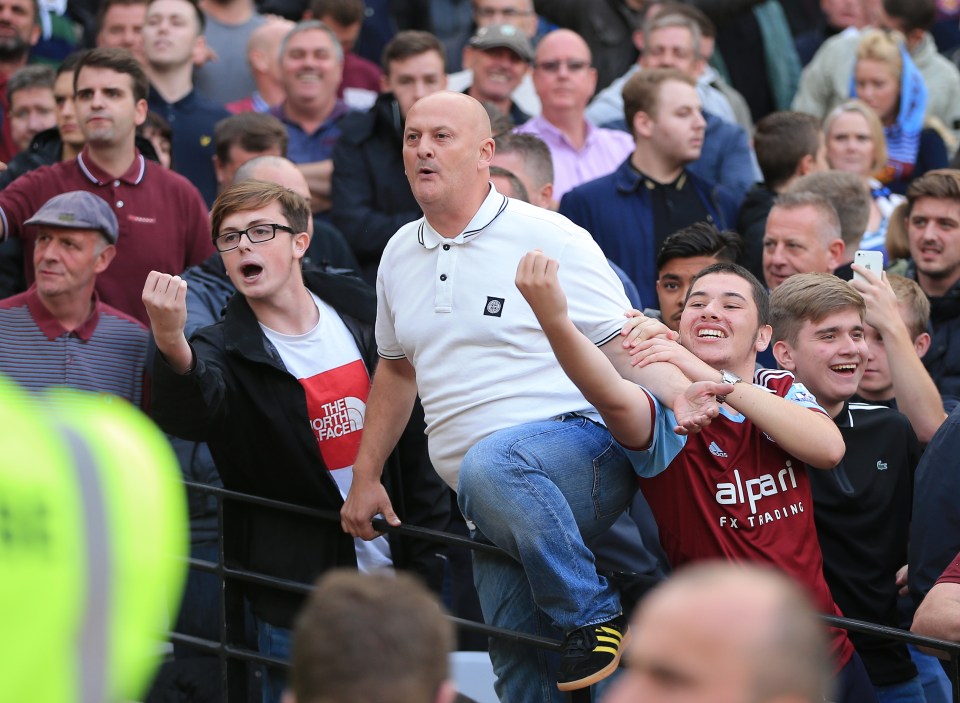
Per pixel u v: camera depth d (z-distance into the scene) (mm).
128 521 4898
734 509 13469
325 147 26312
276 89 28438
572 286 13594
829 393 15594
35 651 4762
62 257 17703
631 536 16422
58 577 4801
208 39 29109
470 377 13625
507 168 20078
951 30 35594
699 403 12422
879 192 24844
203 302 18031
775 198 23156
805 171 24094
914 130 28547
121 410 5371
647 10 30547
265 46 28344
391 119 23578
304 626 6902
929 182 20766
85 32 30109
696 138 22719
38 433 4934
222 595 15992
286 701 7047
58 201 17922
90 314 18250
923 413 16922
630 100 22844
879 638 15484
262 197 15578
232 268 15586
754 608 5266
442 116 13539
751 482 13547
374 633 6777
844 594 15391
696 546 13531
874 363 18188
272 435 15438
